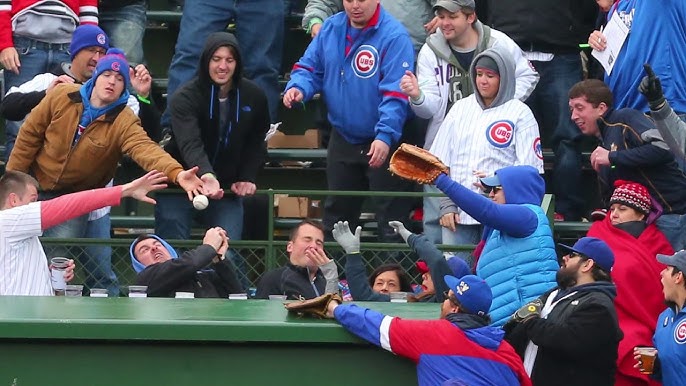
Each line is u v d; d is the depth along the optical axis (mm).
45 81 32750
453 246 30969
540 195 25062
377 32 33281
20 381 19547
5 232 24562
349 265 26562
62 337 19359
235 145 31969
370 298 26422
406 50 33219
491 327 20344
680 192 29609
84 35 32312
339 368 19891
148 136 33281
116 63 30266
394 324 19719
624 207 28578
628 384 26766
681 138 27109
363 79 33250
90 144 30391
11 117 32094
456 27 33406
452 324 20016
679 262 24953
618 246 28172
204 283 27000
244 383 19734
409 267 32188
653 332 27250
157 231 32469
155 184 25125
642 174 29719
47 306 20984
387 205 33375
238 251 31969
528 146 31375
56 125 30453
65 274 27656
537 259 24281
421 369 19797
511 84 31531
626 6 32875
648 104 29984
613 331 22453
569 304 22719
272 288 28094
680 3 32281
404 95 32906
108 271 31594
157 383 19641
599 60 33125
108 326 19375
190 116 31453
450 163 31828
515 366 20328
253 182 32281
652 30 32312
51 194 30938
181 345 19672
